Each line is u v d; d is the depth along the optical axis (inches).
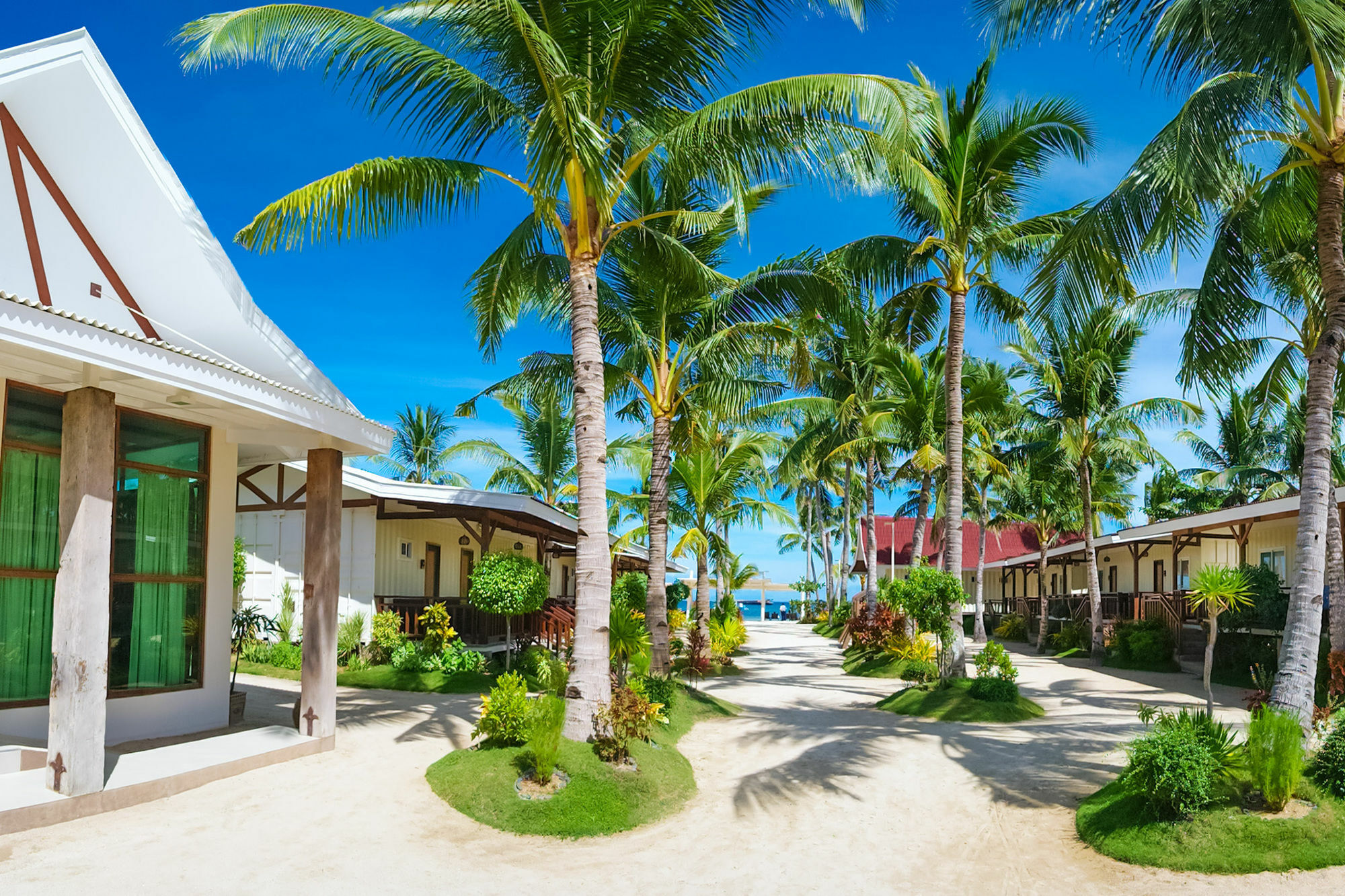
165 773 287.3
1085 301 414.6
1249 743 265.1
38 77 323.9
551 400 641.0
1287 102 328.5
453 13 333.1
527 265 453.1
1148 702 589.3
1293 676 320.2
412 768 333.7
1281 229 456.4
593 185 303.9
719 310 532.7
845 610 1497.3
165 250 374.3
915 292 697.0
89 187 356.8
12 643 305.1
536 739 297.4
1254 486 1298.0
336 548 376.5
